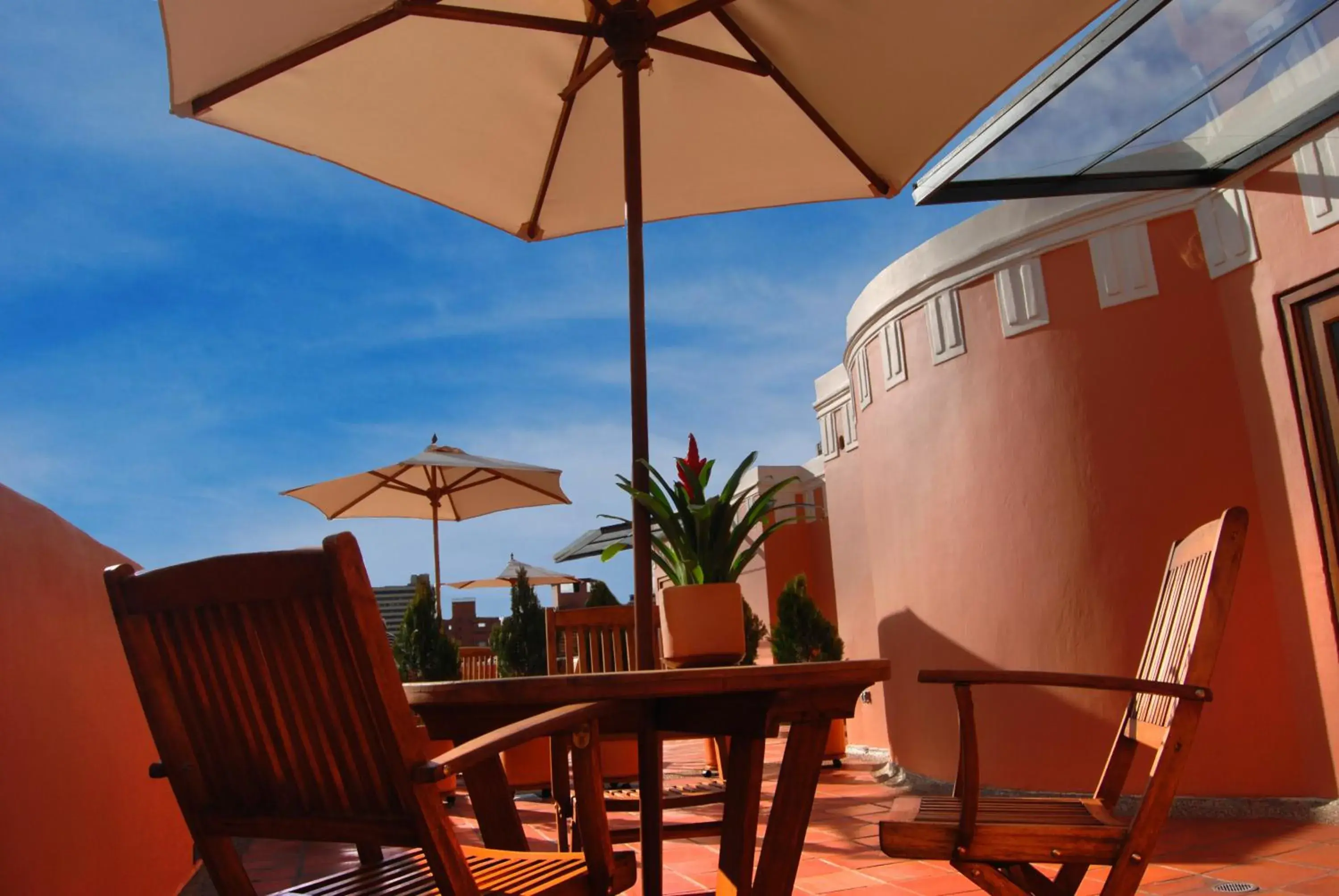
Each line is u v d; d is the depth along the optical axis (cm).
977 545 537
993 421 537
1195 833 410
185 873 433
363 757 146
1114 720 472
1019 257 532
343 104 298
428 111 313
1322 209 419
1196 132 421
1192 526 465
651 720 214
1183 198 485
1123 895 196
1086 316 507
